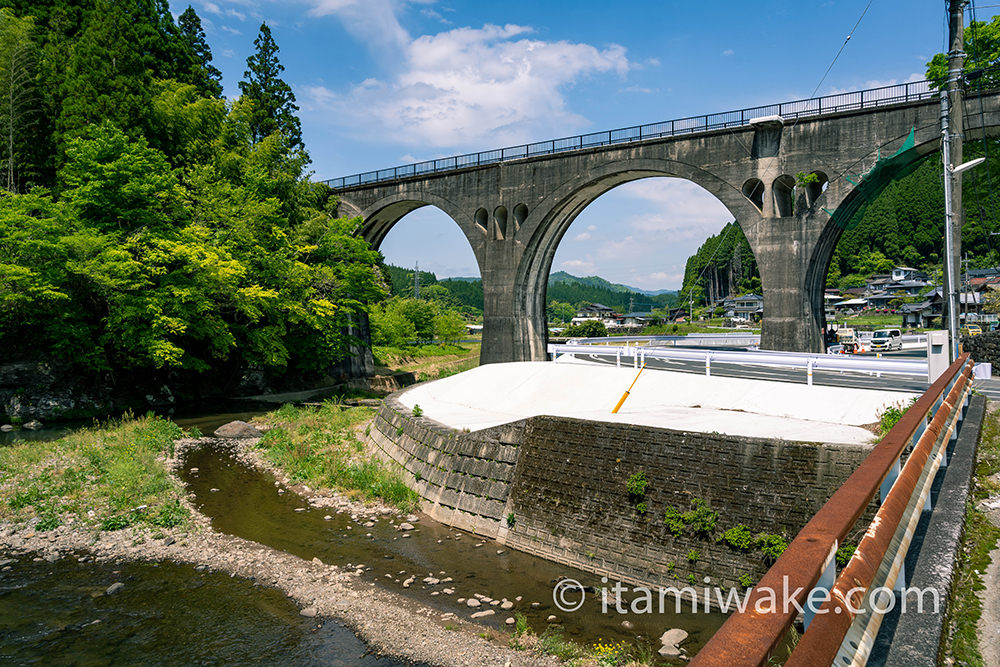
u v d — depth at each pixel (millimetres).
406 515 15016
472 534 13703
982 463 7449
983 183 28969
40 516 14477
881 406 13266
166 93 33875
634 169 28859
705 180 26906
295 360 37375
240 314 31469
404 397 23078
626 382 19000
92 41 30156
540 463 13172
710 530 10352
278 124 51000
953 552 4113
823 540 2086
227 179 34156
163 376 30438
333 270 35031
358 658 9000
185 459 20312
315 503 16078
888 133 22844
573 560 11742
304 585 11305
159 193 26578
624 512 11539
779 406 14867
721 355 17594
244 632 9727
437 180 35812
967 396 10430
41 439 21672
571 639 9336
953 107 16547
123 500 15375
